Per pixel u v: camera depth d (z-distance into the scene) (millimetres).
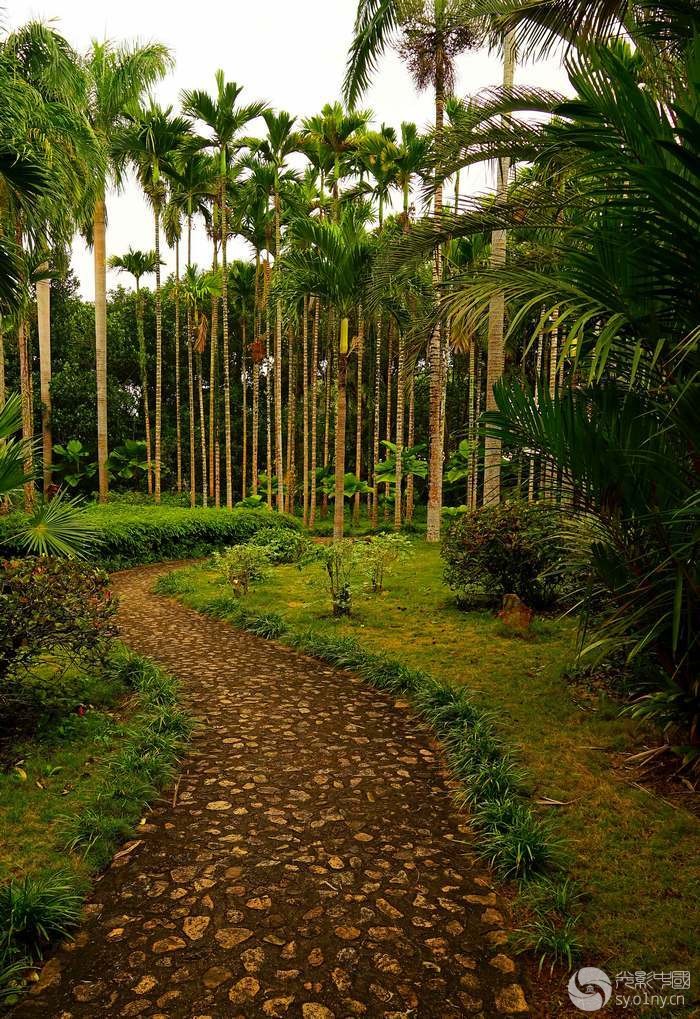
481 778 3490
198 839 3033
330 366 26016
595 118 2900
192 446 23266
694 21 3205
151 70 16562
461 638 6840
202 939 2336
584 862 2787
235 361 30609
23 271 9414
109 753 3885
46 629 4172
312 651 6473
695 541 3123
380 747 4164
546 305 3482
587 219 3613
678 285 2980
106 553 12133
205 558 14133
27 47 12148
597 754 3879
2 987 2068
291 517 18500
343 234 12703
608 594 3781
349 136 18078
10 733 4113
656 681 3865
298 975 2166
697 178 2943
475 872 2797
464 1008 2047
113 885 2662
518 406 3408
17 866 2707
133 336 28688
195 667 6004
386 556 9266
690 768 3609
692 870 2715
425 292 13414
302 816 3266
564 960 2238
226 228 21750
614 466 3232
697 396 3074
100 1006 2029
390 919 2461
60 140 11398
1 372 16141
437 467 16094
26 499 11008
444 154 5832
